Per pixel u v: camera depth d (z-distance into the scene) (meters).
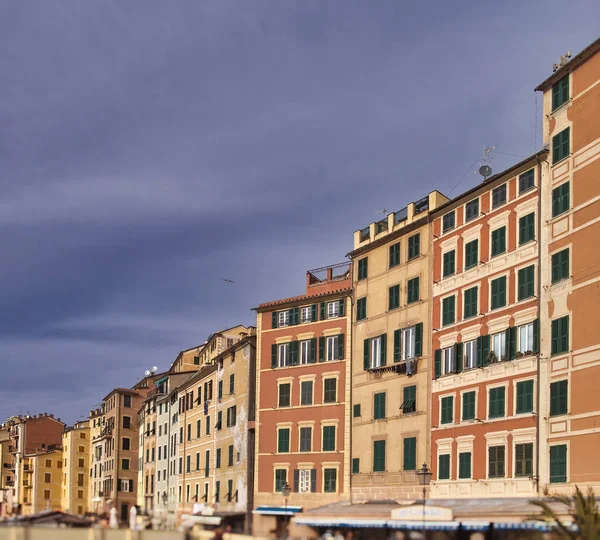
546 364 54.12
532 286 56.09
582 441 50.34
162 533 37.19
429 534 54.81
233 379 87.12
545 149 56.34
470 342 61.28
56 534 35.53
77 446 157.75
